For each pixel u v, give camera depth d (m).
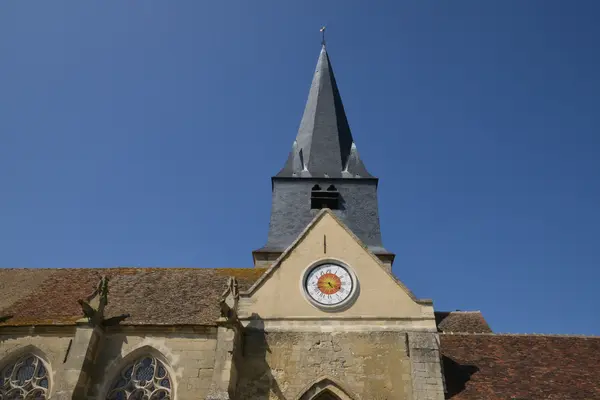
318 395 16.97
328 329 18.03
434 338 17.44
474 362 18.36
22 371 18.25
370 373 17.12
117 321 18.25
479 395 16.39
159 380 17.39
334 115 33.59
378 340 17.75
